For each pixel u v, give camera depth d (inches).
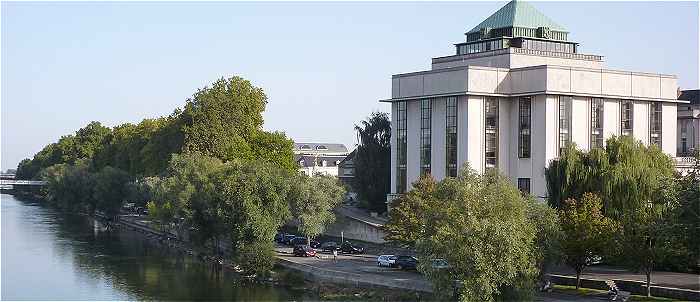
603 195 3961.6
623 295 3255.4
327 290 3895.2
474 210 3319.4
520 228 3147.1
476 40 5974.4
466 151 5108.3
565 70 5059.1
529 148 5113.2
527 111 5142.7
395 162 5669.3
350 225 5482.3
